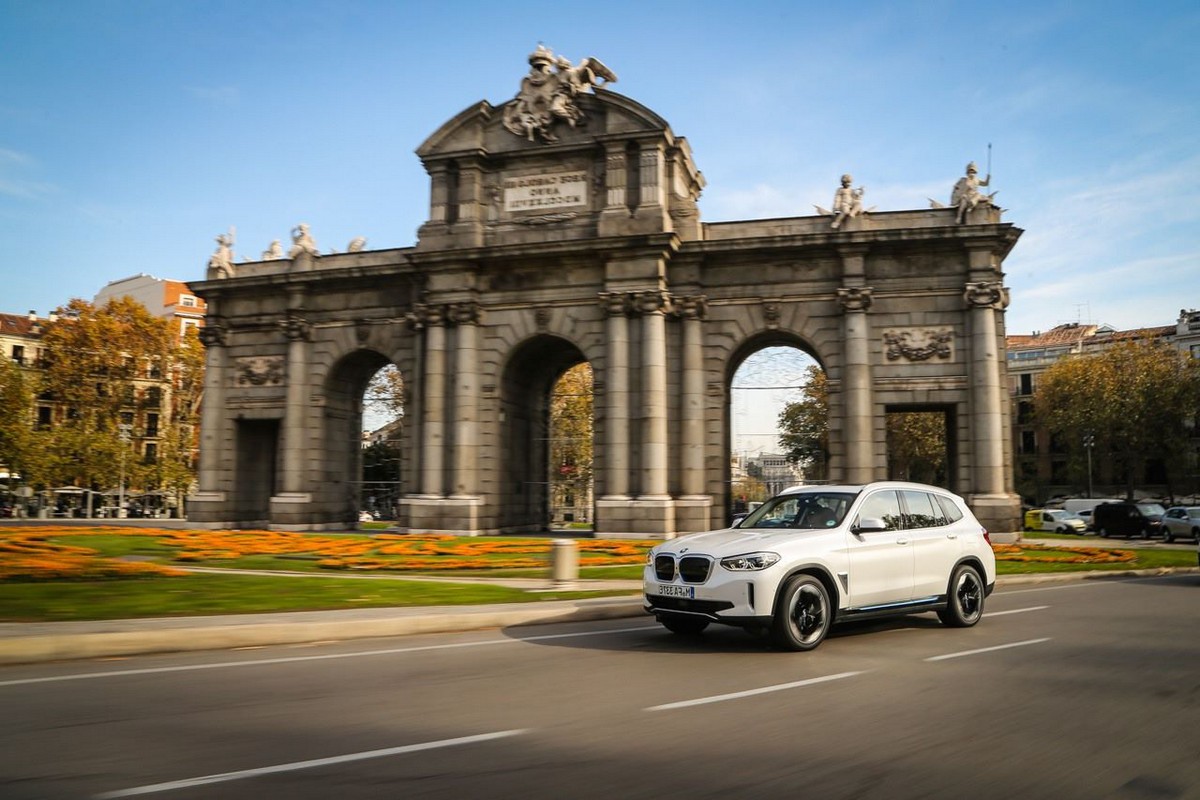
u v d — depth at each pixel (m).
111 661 10.73
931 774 6.30
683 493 38.56
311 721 7.73
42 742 6.95
